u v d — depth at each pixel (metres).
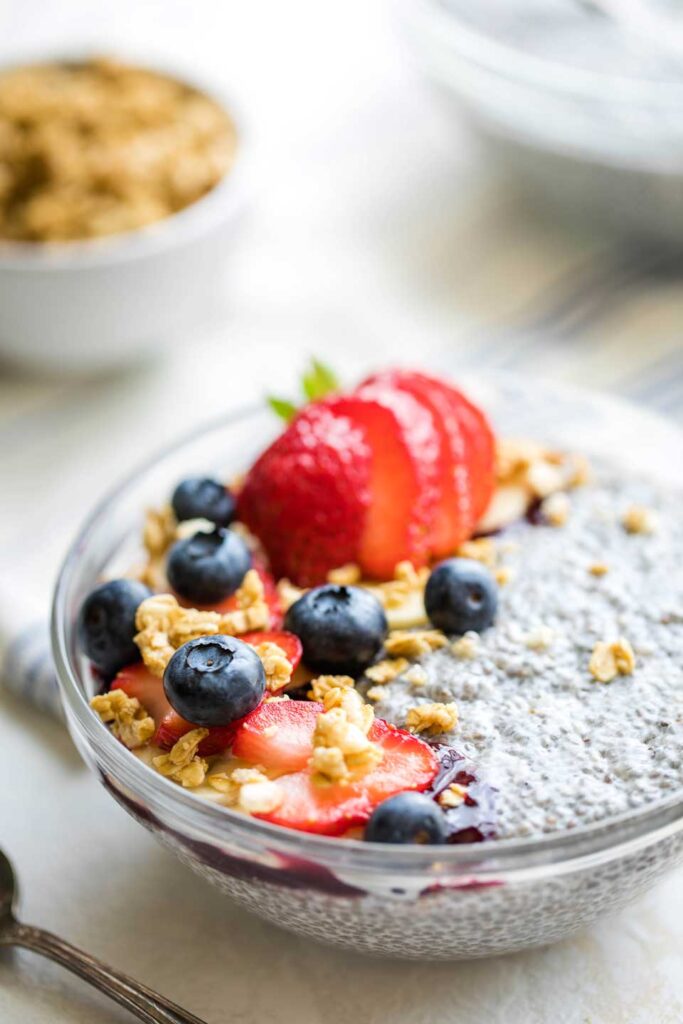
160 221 0.50
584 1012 0.35
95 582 0.40
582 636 0.37
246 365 0.51
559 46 0.52
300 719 0.35
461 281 0.53
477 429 0.40
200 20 0.66
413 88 0.61
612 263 0.53
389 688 0.37
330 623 0.36
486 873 0.32
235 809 0.34
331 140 0.59
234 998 0.36
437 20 0.51
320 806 0.34
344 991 0.36
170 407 0.50
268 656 0.36
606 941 0.36
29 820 0.39
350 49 0.64
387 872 0.32
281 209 0.57
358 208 0.57
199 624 0.37
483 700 0.36
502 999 0.36
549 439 0.43
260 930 0.37
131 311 0.49
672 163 0.49
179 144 0.52
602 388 0.49
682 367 0.50
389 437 0.39
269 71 0.63
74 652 0.38
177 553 0.38
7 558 0.45
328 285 0.54
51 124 0.52
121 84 0.54
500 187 0.57
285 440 0.40
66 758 0.41
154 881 0.38
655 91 0.48
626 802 0.34
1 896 0.37
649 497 0.41
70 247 0.49
